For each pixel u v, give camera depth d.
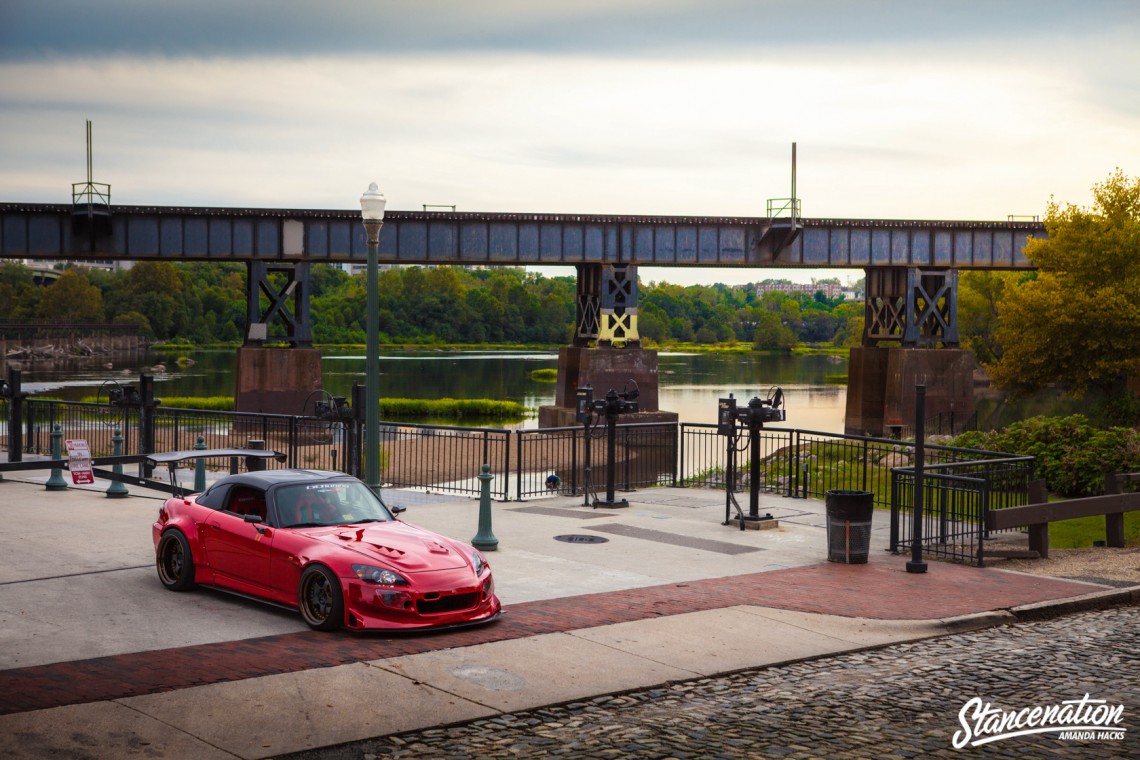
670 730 8.92
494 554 16.20
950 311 70.69
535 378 130.00
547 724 9.02
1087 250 62.09
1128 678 10.83
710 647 11.49
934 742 8.76
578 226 66.50
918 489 15.92
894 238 69.44
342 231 62.53
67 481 23.52
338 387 103.44
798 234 68.12
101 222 58.69
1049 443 30.28
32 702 8.89
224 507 12.94
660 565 15.73
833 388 118.31
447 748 8.35
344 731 8.58
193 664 10.11
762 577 15.16
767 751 8.44
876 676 10.77
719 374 151.38
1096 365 61.78
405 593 11.23
